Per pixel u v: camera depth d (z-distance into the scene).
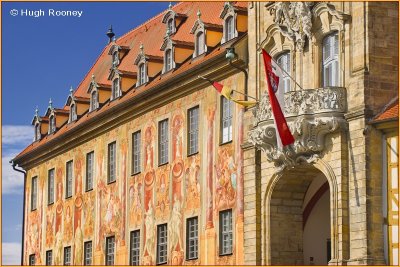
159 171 66.25
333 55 52.44
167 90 64.94
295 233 55.94
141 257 67.62
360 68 50.34
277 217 55.62
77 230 77.31
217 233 59.31
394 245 48.84
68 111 84.88
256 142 54.09
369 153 49.62
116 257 70.75
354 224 49.94
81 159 77.69
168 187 65.06
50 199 83.19
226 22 61.47
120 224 70.56
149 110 67.94
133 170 69.62
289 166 53.28
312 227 56.97
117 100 73.25
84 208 76.38
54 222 81.62
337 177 50.78
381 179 49.59
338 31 51.84
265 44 56.53
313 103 51.06
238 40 58.66
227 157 59.06
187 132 63.41
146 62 70.00
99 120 73.75
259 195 56.22
